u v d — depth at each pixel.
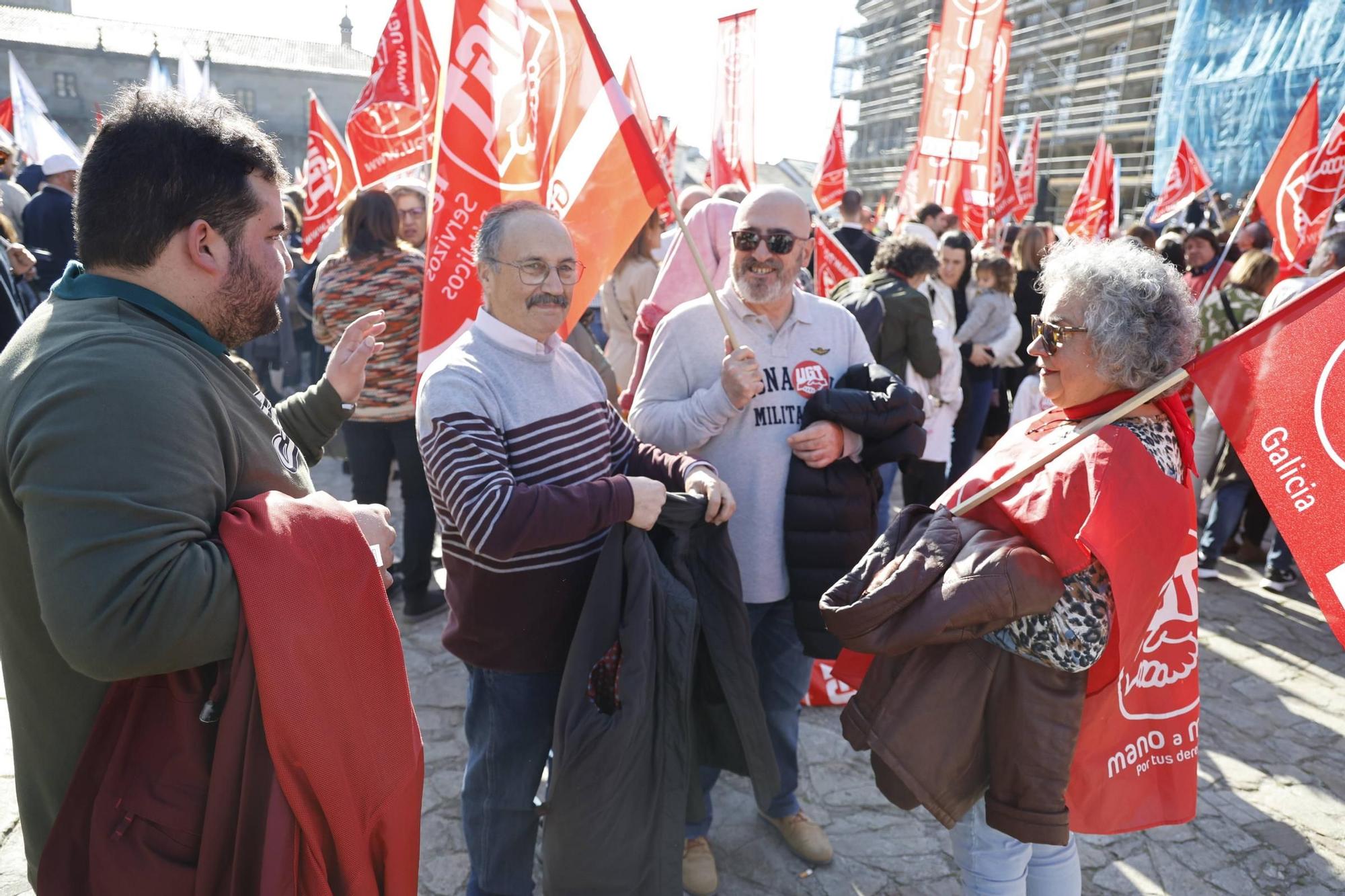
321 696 1.12
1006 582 1.48
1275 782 2.92
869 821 2.68
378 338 3.53
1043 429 1.71
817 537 2.26
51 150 10.16
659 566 1.84
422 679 3.40
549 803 1.77
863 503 2.30
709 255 3.21
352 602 1.18
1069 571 1.50
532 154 2.45
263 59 56.66
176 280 1.16
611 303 4.43
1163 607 1.64
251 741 1.10
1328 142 4.40
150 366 1.06
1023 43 34.12
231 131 1.18
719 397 2.17
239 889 1.11
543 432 1.87
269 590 1.09
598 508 1.72
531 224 1.85
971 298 5.39
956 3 6.67
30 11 54.91
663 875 1.85
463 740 3.02
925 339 4.16
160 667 1.05
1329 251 4.07
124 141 1.12
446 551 1.92
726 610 1.95
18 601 1.14
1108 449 1.50
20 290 4.46
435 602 3.92
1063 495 1.51
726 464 2.32
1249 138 17.47
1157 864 2.53
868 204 40.50
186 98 1.19
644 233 4.28
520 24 2.37
